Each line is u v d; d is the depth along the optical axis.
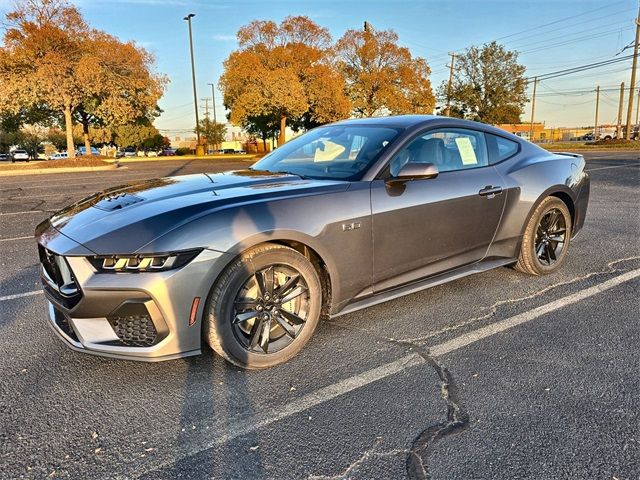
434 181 3.16
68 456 1.91
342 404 2.26
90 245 2.23
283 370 2.59
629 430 2.02
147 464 1.87
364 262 2.85
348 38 35.41
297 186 2.77
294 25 30.97
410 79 36.06
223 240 2.32
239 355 2.48
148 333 2.29
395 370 2.57
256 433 2.05
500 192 3.51
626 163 16.64
